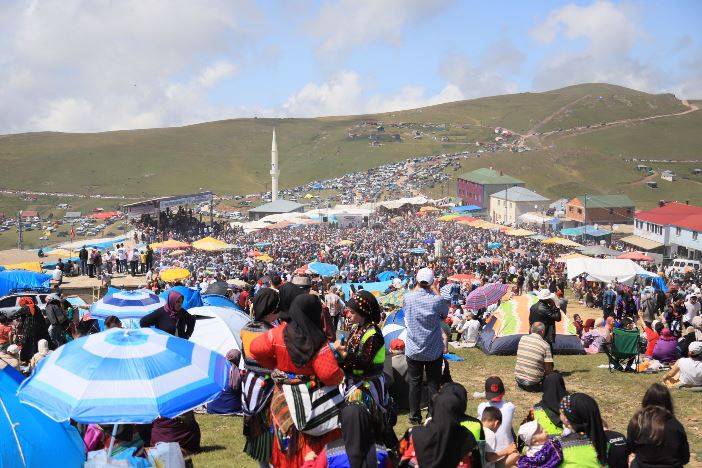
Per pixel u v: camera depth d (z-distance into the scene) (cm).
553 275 4522
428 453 604
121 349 719
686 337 1823
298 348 593
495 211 14412
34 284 2878
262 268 5100
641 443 646
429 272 1034
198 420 1277
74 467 745
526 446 808
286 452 611
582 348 2034
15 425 729
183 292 1766
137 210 10056
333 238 9281
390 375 1204
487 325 2069
